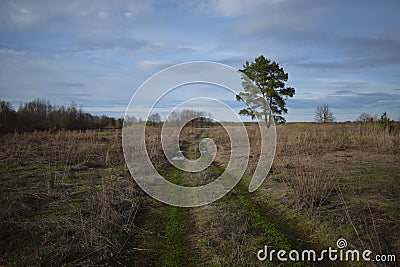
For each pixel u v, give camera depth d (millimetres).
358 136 16141
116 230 5219
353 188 6957
